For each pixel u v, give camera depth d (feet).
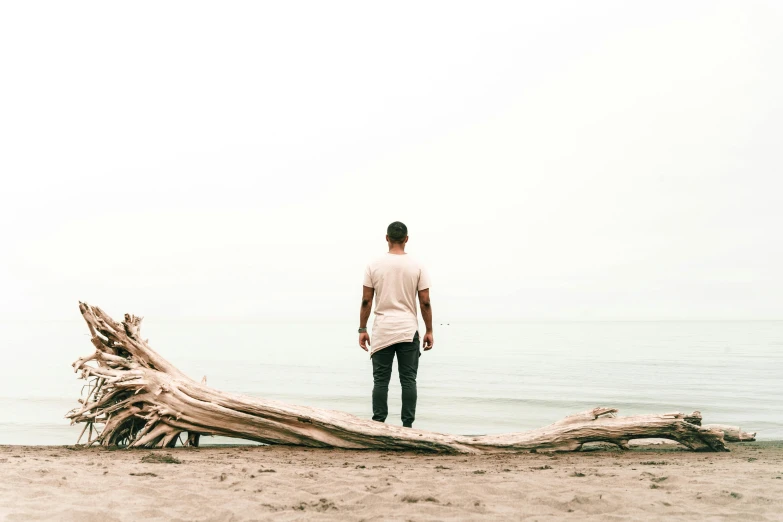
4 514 10.12
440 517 10.19
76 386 50.06
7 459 16.26
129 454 18.07
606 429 20.33
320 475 14.24
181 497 11.65
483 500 11.57
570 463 17.28
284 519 10.01
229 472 14.56
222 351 121.60
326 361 90.07
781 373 68.59
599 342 172.24
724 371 71.05
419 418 37.76
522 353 112.88
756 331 326.85
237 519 10.06
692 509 10.89
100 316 20.76
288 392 50.60
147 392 19.98
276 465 16.03
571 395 48.67
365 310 20.67
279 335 250.57
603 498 11.53
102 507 10.77
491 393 50.03
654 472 15.05
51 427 30.58
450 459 18.07
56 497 11.57
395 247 21.03
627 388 53.62
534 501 11.48
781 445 22.38
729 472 14.98
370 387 54.49
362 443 19.92
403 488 12.52
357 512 10.52
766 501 11.47
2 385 50.93
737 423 34.60
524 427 34.32
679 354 109.50
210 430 20.12
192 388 20.31
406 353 20.38
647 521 9.96
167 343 162.40
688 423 20.35
